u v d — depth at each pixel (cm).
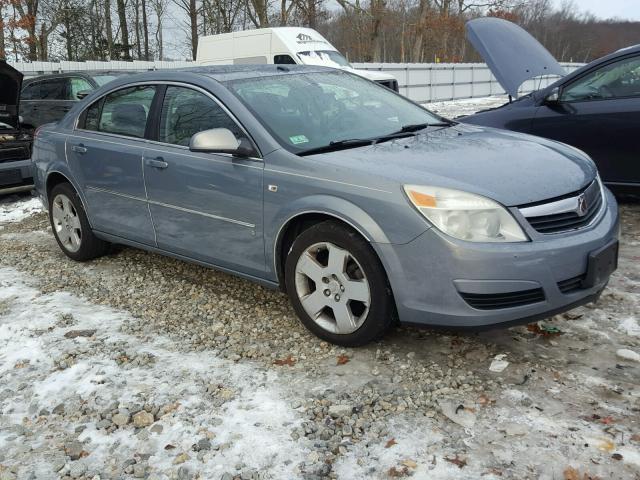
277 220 354
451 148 356
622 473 237
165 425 285
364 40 3541
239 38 1526
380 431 271
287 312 402
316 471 248
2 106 793
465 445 259
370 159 337
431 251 296
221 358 346
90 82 1130
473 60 5044
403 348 344
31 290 470
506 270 289
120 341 372
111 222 481
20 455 271
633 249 488
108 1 3123
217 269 413
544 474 239
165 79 441
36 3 2773
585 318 370
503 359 325
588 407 281
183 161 404
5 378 338
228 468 253
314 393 304
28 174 796
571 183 322
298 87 422
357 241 319
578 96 583
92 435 282
